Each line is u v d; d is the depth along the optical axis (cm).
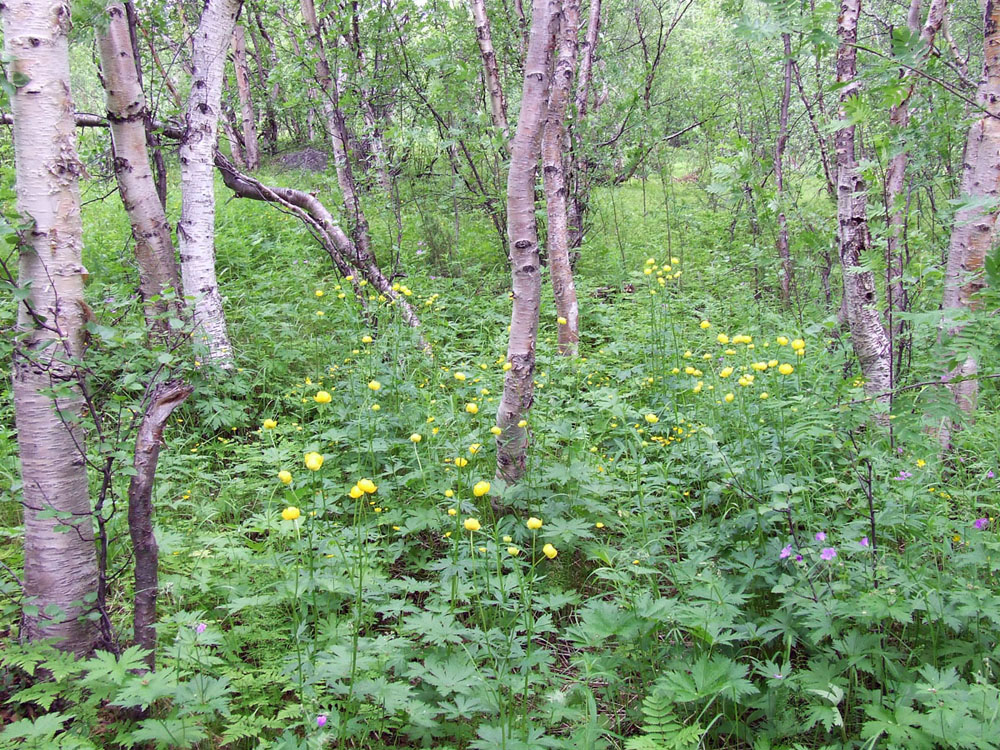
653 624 253
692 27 1442
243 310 655
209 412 480
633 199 1445
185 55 910
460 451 381
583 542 340
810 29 293
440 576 308
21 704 243
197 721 218
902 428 277
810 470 326
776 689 244
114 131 496
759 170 452
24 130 240
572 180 896
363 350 519
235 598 283
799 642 273
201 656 246
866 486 293
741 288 835
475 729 243
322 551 305
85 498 260
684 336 618
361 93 842
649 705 229
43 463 247
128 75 489
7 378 498
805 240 494
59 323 248
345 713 227
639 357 590
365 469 405
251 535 366
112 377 415
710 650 254
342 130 785
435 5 908
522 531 339
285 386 554
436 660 249
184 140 560
